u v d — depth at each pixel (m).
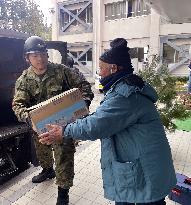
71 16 21.02
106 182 2.10
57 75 3.09
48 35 25.86
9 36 3.56
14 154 4.02
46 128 2.12
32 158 4.12
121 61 1.90
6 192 3.64
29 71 3.17
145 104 1.93
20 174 4.20
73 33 20.83
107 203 3.36
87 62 20.42
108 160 2.06
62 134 1.99
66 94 2.30
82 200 3.42
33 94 3.13
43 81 3.06
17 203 3.37
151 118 1.96
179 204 3.23
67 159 3.11
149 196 1.92
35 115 2.13
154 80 4.55
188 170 4.24
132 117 1.88
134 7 17.86
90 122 1.86
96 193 3.60
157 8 3.45
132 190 1.95
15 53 3.97
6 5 21.38
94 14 19.48
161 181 1.94
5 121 4.10
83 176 4.11
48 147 3.76
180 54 16.39
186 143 5.65
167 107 4.53
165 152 2.01
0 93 3.93
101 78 2.00
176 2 2.97
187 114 4.55
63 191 3.18
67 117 2.24
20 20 22.33
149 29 17.36
